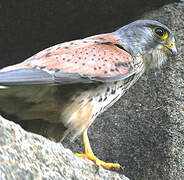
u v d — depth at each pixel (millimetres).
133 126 13562
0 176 6586
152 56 11609
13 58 15727
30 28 15047
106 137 13703
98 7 14625
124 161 13070
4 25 14852
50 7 14328
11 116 11430
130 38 11422
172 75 13867
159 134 12992
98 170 8953
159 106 13508
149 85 14039
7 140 6984
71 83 9891
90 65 10172
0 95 9672
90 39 11000
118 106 14156
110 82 10406
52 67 9844
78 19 14945
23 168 7000
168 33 11703
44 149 7598
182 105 13344
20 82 9172
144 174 12648
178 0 15086
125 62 10648
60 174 7695
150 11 15086
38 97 9867
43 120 10680
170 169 12406
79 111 10180
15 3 14188
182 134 12852
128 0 14555
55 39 15523
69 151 8438
